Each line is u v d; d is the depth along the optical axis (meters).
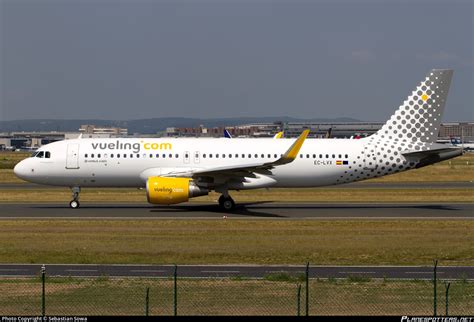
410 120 137.88
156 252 87.88
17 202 147.75
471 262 83.25
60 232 103.12
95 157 133.50
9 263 81.62
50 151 134.00
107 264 81.25
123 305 62.19
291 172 135.50
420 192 171.25
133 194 166.00
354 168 136.25
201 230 105.31
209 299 64.19
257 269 78.62
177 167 134.25
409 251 89.31
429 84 137.38
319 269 78.75
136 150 134.12
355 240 96.81
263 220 116.75
